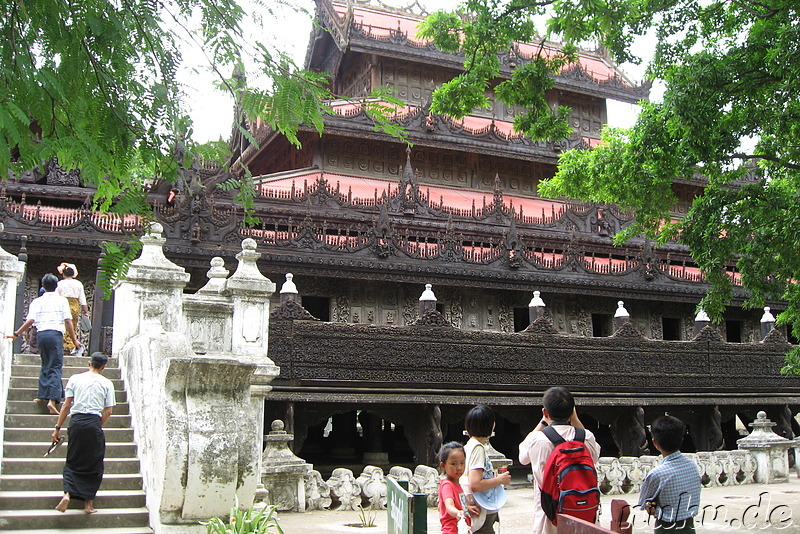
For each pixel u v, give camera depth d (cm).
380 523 1285
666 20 1491
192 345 1273
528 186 3966
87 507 863
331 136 3547
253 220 582
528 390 2112
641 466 1883
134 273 1242
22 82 417
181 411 790
